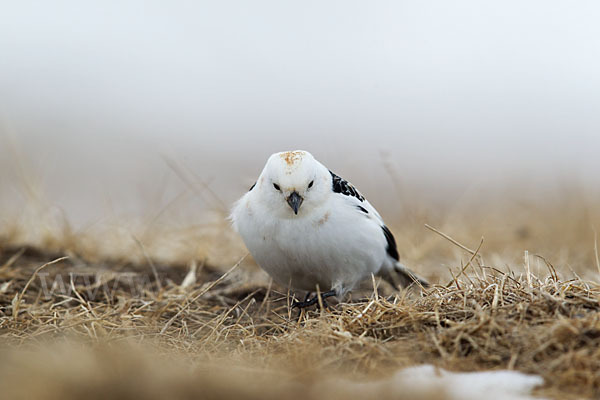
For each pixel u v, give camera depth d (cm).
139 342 825
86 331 862
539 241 1485
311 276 995
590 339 693
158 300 1029
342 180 1003
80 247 1311
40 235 1330
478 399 621
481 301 803
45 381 618
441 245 1442
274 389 633
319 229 933
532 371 669
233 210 1031
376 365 707
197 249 1300
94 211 1850
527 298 791
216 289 1161
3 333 861
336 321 810
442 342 728
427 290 884
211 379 642
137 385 618
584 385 644
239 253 1323
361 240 961
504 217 1634
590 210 1562
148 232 1368
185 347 831
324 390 627
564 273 1173
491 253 1376
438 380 661
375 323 797
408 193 1986
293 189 905
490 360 696
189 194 1808
